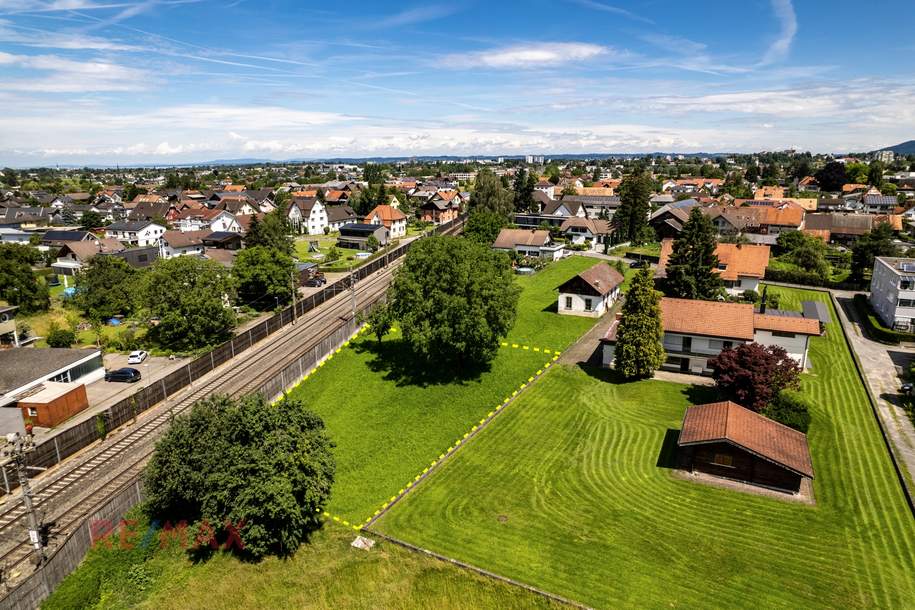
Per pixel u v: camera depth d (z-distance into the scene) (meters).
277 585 31.72
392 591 30.86
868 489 37.66
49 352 58.56
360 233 136.62
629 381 55.38
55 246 119.38
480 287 56.16
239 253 85.62
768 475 37.94
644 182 123.81
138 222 143.88
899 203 164.62
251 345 67.81
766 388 43.81
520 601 29.61
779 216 126.56
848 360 60.09
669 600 29.03
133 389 57.44
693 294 76.94
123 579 31.95
